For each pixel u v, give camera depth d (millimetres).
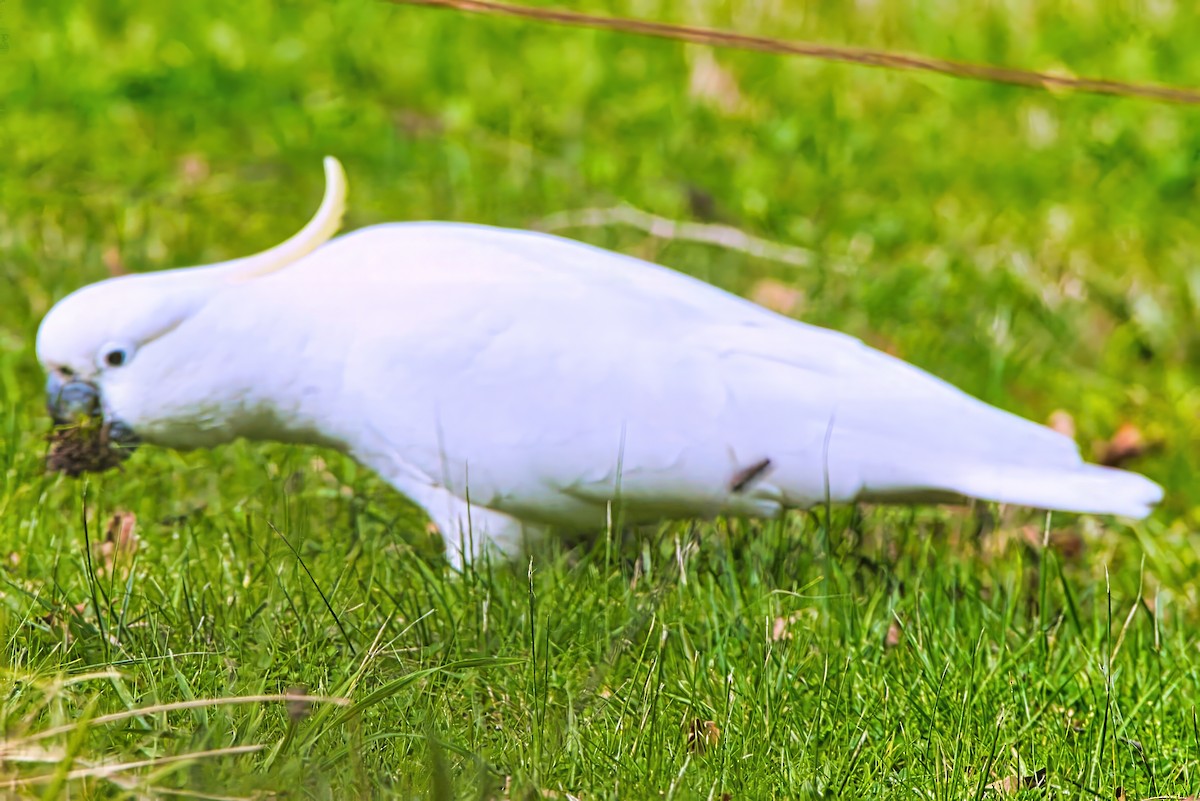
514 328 9375
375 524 10336
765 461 9320
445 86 18859
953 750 7648
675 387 9320
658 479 9359
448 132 17453
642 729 7453
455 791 6730
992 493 9250
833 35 20062
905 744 7680
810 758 7594
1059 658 8969
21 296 13477
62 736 6426
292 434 10039
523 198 16156
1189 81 19250
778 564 9773
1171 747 8008
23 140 16500
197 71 18516
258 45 19281
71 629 8008
